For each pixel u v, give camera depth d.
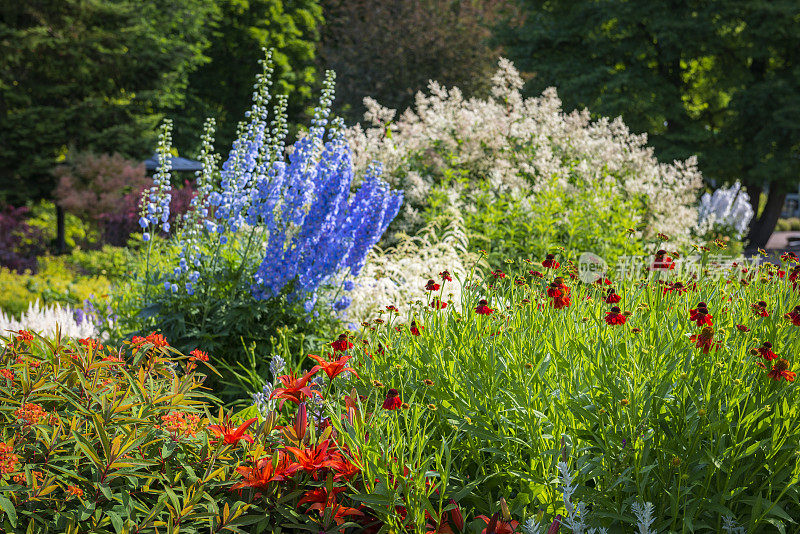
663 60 25.16
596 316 3.69
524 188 9.97
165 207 5.79
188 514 2.34
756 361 2.97
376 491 2.55
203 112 29.00
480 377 3.08
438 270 6.81
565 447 2.63
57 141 17.44
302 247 5.50
